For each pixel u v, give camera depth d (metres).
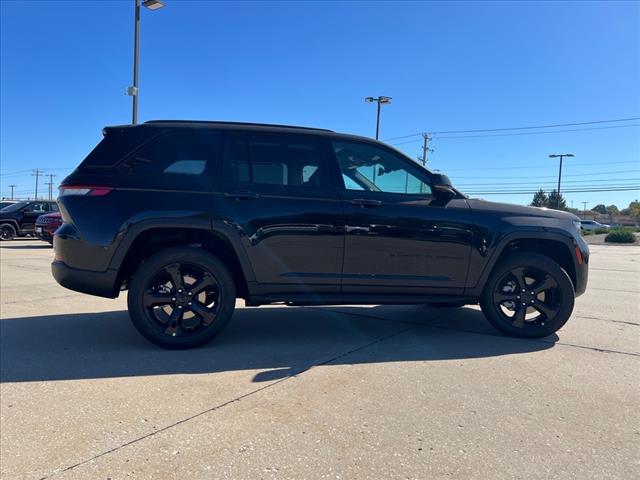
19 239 21.53
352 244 4.51
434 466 2.49
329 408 3.15
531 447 2.69
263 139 4.56
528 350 4.49
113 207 4.20
